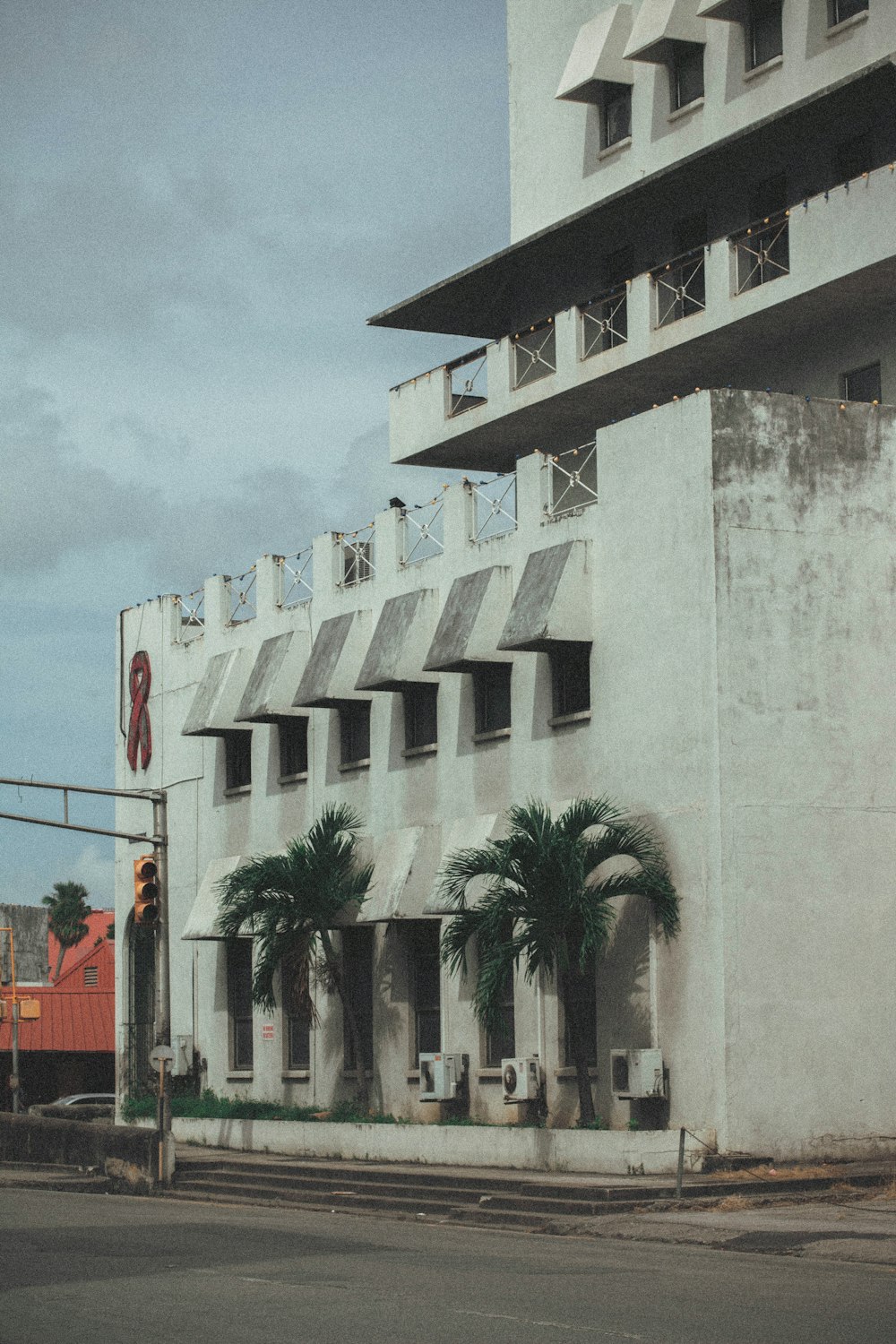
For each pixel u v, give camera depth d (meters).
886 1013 26.78
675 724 27.17
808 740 26.77
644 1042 27.25
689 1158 25.11
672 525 27.48
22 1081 68.12
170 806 41.75
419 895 32.44
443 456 39.72
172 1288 16.17
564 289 37.56
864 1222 20.83
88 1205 27.19
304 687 35.41
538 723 30.42
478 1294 15.38
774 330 31.36
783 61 32.31
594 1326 13.30
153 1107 39.09
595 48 35.88
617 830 27.33
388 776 34.31
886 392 29.95
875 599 27.56
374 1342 12.71
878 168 28.81
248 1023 38.34
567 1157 26.69
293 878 33.09
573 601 29.05
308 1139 32.62
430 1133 29.58
